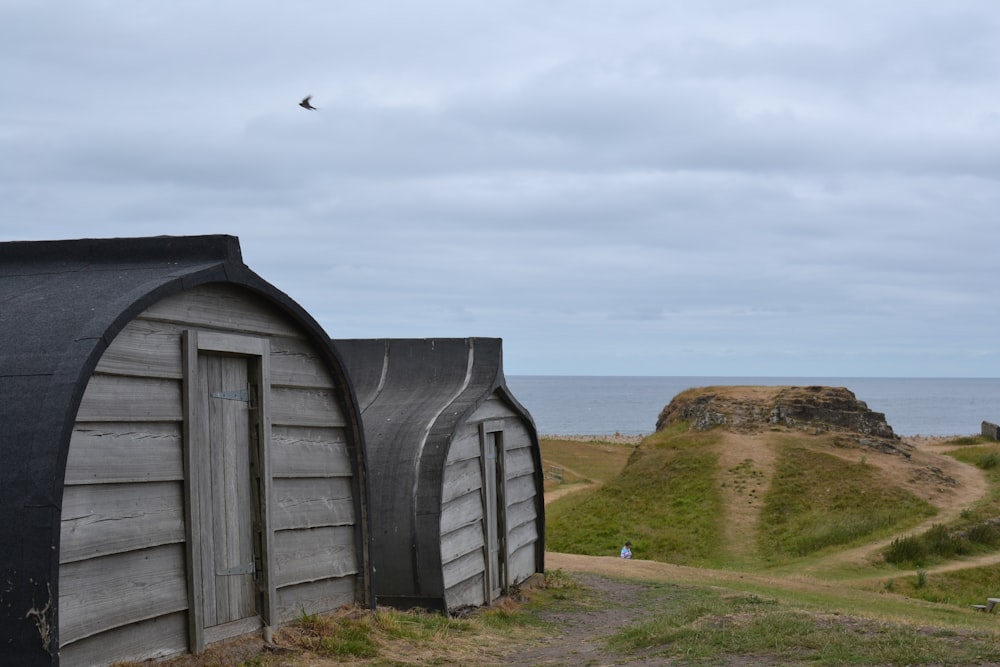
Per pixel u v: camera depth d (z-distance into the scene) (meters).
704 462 41.69
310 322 10.04
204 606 8.51
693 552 34.59
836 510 36.88
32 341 7.32
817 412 45.81
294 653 9.27
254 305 9.45
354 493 11.13
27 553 6.56
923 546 32.31
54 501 6.63
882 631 10.80
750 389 49.44
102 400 7.44
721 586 22.62
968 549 32.94
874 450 43.38
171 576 8.11
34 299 8.09
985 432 54.59
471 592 15.78
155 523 7.94
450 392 16.42
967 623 19.58
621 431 167.12
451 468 15.13
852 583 27.92
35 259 9.19
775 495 38.38
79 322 7.42
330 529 10.69
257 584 9.32
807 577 27.84
